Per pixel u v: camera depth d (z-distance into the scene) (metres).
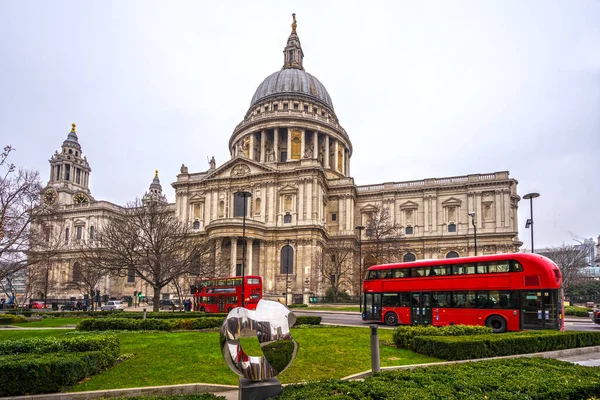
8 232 44.69
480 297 32.34
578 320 48.81
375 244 82.56
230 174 93.56
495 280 31.75
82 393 14.57
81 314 54.97
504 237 88.50
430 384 12.12
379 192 99.62
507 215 89.38
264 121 109.44
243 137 114.94
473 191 92.50
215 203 93.00
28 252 50.25
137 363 18.98
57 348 17.45
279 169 90.94
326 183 96.00
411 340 22.77
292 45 131.25
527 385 11.95
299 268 83.50
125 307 85.25
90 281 72.12
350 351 21.92
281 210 89.19
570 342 24.62
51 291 103.19
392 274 38.06
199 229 93.69
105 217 108.56
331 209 98.38
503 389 11.73
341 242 89.06
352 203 97.50
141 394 15.02
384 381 12.38
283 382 16.61
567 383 12.16
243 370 11.08
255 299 53.78
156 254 48.88
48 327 38.22
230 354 11.05
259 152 113.12
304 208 86.62
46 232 62.72
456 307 33.38
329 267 88.75
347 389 11.16
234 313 11.48
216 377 17.02
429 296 35.09
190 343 23.73
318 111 118.56
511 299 30.80
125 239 54.31
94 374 17.16
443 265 34.84
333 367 18.86
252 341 19.42
